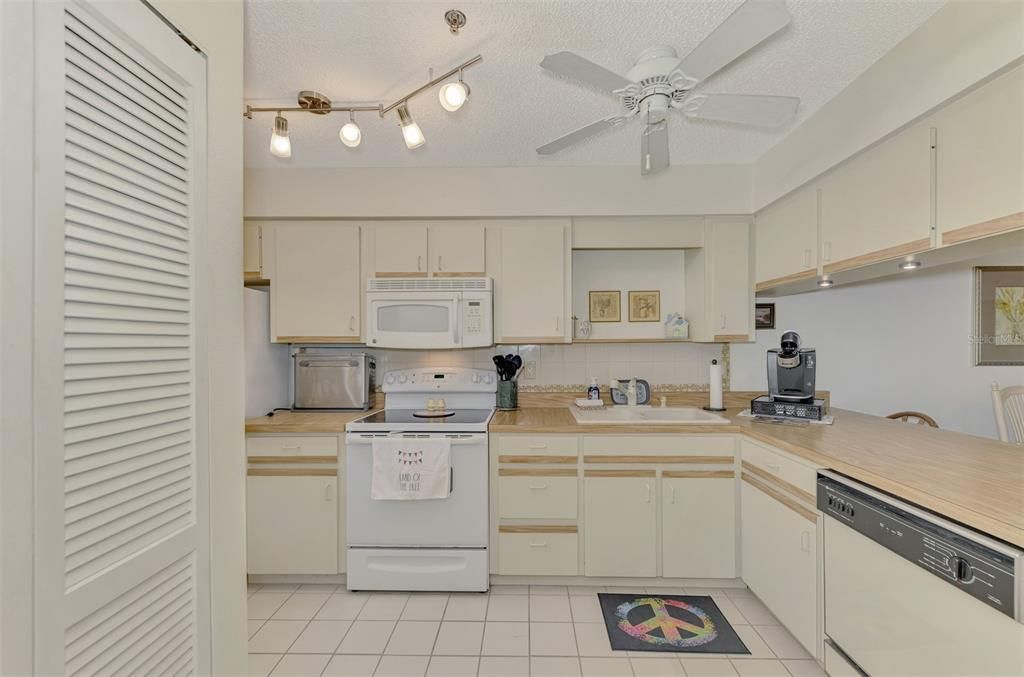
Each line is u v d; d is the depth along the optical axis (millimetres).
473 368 3090
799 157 2238
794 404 2350
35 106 583
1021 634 987
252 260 2803
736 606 2225
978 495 1215
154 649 771
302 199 2744
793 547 1824
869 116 1780
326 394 2918
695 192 2725
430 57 1680
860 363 3023
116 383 703
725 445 2334
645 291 3102
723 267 2783
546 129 2260
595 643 1953
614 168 2738
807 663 1827
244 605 1021
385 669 1808
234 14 1010
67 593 623
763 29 1111
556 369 3094
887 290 3018
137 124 741
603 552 2369
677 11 1442
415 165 2725
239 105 1025
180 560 834
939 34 1472
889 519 1321
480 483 2355
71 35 631
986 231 1379
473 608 2225
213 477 920
